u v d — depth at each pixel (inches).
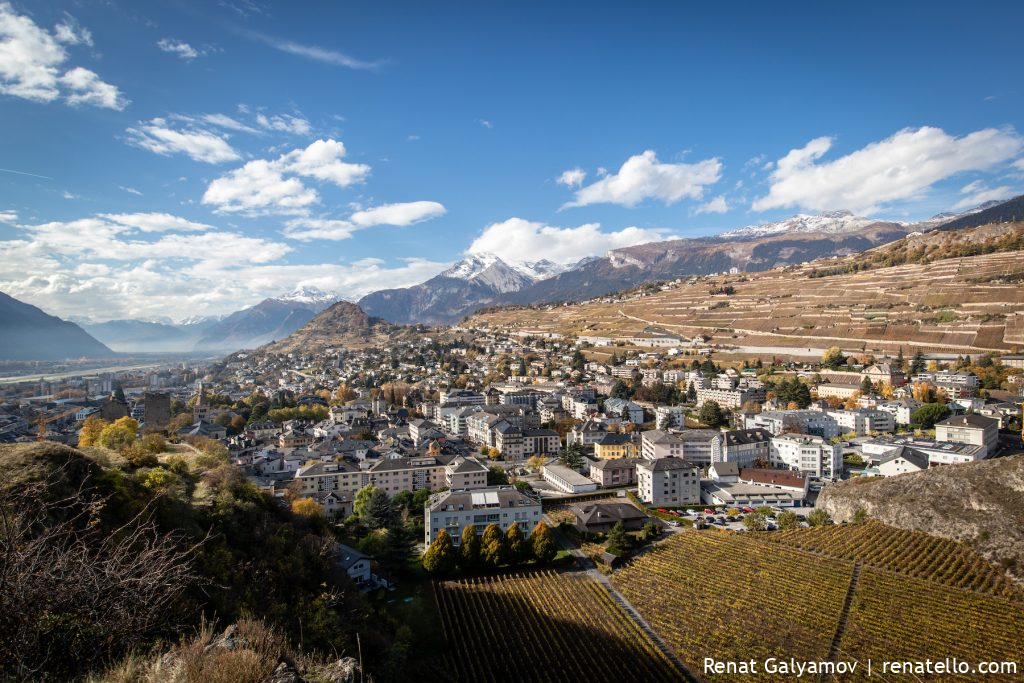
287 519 4264.3
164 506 3063.5
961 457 7175.2
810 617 4023.1
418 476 7121.1
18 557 1098.7
